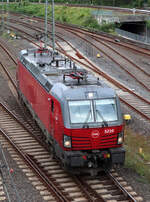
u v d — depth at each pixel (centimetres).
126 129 3025
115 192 2003
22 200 1886
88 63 5381
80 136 2078
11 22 9950
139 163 2400
